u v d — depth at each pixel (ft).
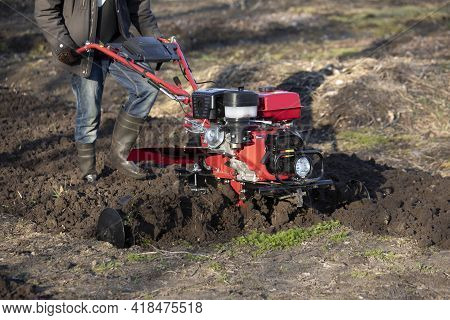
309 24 97.71
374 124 52.54
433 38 80.79
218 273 28.07
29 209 35.45
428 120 52.60
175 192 33.32
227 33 90.53
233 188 33.01
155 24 39.01
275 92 32.83
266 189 30.17
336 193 34.60
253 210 32.91
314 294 26.23
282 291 26.50
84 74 36.24
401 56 70.03
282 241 31.22
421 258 29.78
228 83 60.23
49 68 71.72
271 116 32.12
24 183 38.55
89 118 37.45
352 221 33.14
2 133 49.03
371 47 78.54
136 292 26.43
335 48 80.12
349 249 30.63
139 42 35.06
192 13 107.76
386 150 47.67
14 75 69.51
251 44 84.38
